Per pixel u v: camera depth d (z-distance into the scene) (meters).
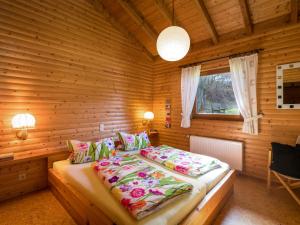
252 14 2.98
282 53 2.83
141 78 4.45
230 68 3.31
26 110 2.56
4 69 2.36
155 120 4.76
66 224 1.88
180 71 4.23
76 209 1.84
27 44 2.55
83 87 3.25
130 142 3.25
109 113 3.71
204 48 3.75
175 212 1.41
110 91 3.72
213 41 3.57
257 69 3.05
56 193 2.39
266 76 2.99
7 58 2.38
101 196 1.61
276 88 2.88
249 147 3.20
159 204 1.39
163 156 2.62
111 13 3.73
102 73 3.56
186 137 4.14
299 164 2.13
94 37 3.42
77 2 3.15
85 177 2.05
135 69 4.28
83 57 3.24
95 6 3.44
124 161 2.33
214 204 1.88
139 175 1.85
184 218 1.47
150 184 1.64
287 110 2.80
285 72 2.80
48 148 2.80
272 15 2.88
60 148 2.94
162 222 1.29
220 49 3.56
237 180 3.03
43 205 2.25
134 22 3.82
